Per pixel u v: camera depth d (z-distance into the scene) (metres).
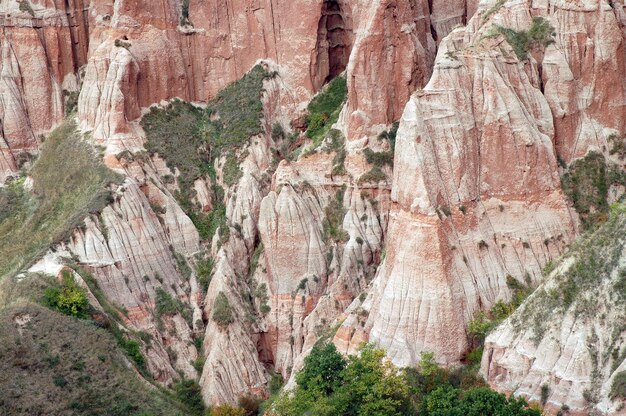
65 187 119.19
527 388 84.38
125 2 125.25
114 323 104.62
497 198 96.94
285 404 93.12
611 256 85.88
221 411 101.06
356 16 123.50
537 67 100.38
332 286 107.00
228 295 110.50
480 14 104.62
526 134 96.06
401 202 94.88
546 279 89.00
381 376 88.94
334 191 113.06
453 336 91.62
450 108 96.12
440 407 84.44
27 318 98.56
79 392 94.62
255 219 117.00
